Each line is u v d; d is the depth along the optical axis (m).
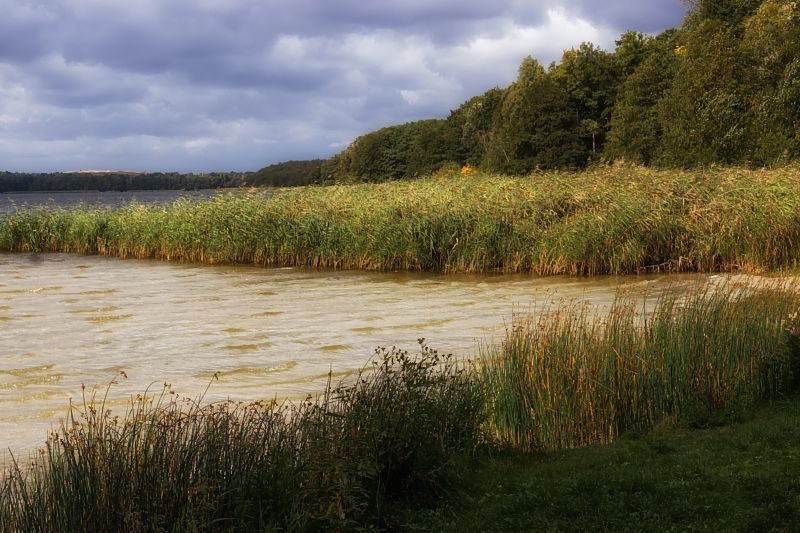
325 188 33.72
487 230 25.69
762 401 9.47
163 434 6.02
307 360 13.36
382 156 92.88
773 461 7.04
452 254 25.81
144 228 32.12
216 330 16.28
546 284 22.19
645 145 52.12
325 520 5.70
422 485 6.81
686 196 26.02
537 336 9.65
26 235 35.12
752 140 38.38
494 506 6.53
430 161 89.88
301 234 28.34
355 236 27.22
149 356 13.93
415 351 13.68
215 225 29.64
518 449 8.55
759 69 41.22
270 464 6.02
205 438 6.10
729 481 6.58
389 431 6.62
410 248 26.06
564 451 8.43
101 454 5.68
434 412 7.42
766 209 23.33
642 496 6.45
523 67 81.12
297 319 17.42
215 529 5.45
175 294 21.58
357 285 23.00
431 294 20.88
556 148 62.12
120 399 11.01
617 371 9.11
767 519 5.75
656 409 9.14
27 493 5.77
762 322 10.52
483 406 8.57
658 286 20.48
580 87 69.38
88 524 5.36
